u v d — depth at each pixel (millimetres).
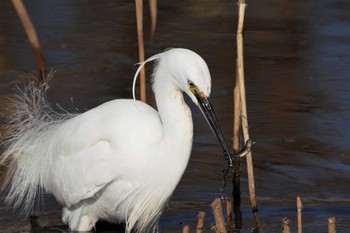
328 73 15820
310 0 19875
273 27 18250
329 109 14312
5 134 12766
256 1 19844
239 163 11453
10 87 14812
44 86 14305
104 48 16969
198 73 9297
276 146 13109
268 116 14094
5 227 10852
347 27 18125
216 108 14227
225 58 16516
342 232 10609
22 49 16672
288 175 12281
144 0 19016
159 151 10023
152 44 17219
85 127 10539
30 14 18391
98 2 19469
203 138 13383
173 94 9789
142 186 10258
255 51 17000
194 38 17562
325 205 11414
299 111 14281
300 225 9336
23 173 11484
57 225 10992
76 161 10562
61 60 16281
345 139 13281
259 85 15344
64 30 17750
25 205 11477
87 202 10672
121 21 18406
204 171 12477
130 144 10125
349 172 12336
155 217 10641
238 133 11312
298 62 16406
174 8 19266
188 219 11094
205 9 19219
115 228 11062
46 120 11797
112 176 10273
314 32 17938
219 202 8906
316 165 12555
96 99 14555
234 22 18484
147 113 10352
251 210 11312
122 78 15547
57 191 10953
